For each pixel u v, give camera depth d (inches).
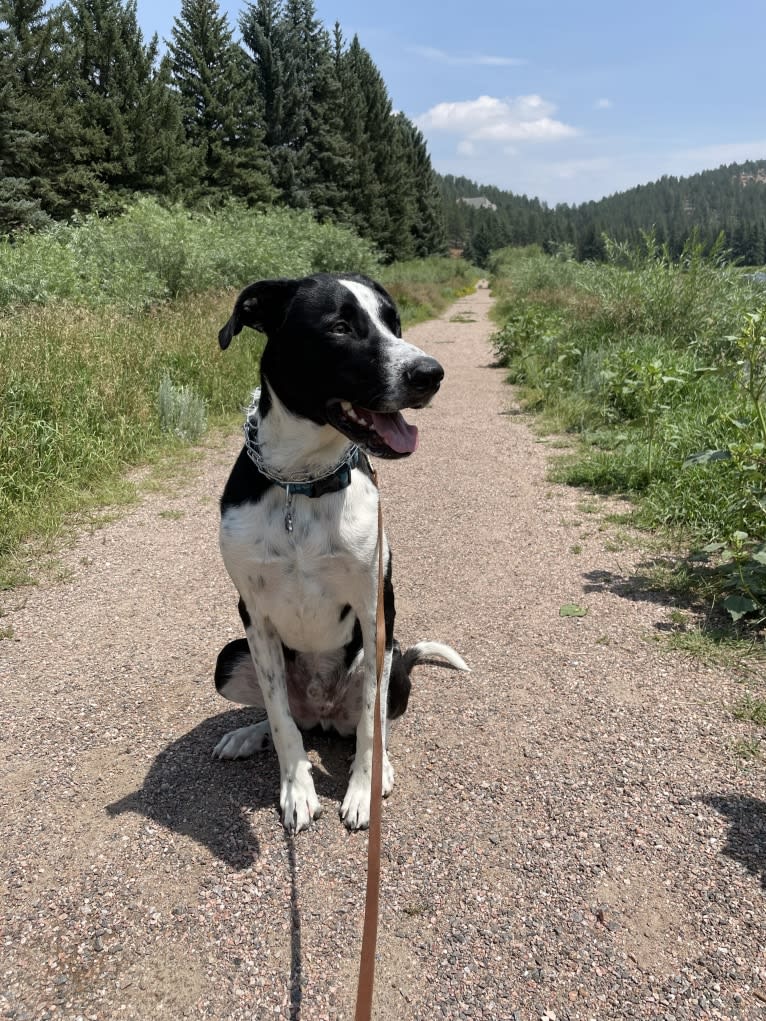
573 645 133.3
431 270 1636.3
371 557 88.4
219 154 1425.9
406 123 2381.9
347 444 88.4
